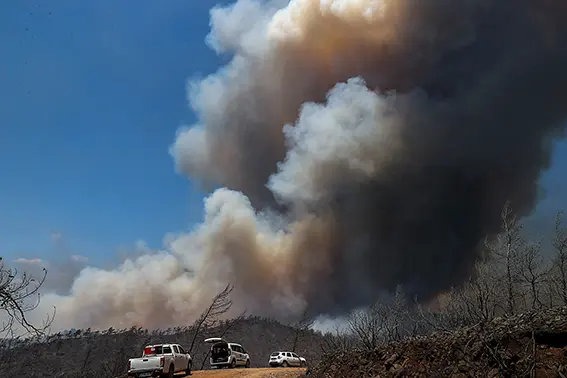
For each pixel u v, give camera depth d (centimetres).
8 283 737
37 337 764
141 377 2208
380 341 1384
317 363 1719
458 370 868
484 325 914
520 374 734
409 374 1002
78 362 7019
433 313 1304
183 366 2423
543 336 775
